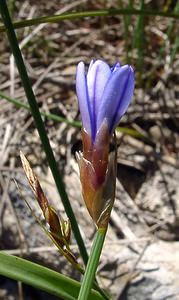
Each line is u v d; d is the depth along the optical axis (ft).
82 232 0.31
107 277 0.30
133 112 0.37
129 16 0.36
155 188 0.34
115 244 0.31
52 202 0.32
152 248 0.31
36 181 0.16
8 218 0.33
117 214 0.32
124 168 0.34
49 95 0.38
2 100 0.37
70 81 0.38
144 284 0.30
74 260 0.17
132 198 0.33
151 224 0.32
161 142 0.36
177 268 0.30
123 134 0.36
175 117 0.37
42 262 0.32
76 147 0.35
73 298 0.20
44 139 0.20
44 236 0.32
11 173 0.34
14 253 0.32
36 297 0.33
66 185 0.33
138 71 0.37
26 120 0.36
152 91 0.38
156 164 0.35
